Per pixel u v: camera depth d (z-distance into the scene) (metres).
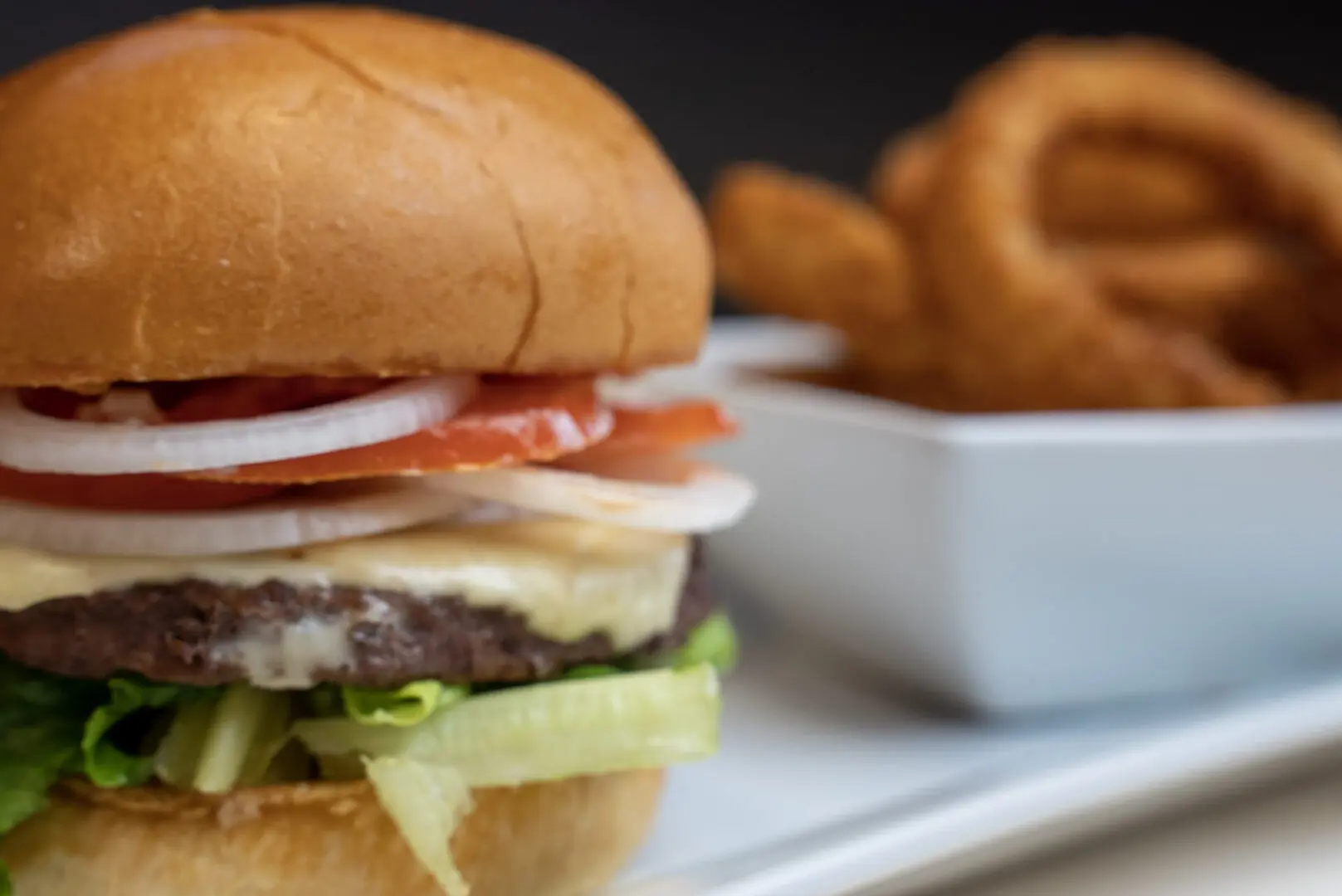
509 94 0.35
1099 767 0.40
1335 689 0.43
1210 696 0.46
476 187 0.34
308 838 0.34
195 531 0.34
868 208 0.84
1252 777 0.42
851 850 0.37
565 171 0.35
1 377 0.33
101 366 0.33
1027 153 0.51
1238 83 0.60
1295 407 0.51
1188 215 0.60
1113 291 0.54
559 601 0.35
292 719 0.35
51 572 0.34
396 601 0.34
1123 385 0.48
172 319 0.33
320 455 0.34
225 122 0.33
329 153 0.33
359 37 0.35
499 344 0.34
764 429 0.47
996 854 0.39
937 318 0.52
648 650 0.36
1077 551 0.44
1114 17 1.04
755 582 0.49
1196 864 0.39
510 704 0.35
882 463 0.44
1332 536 0.45
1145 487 0.43
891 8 0.96
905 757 0.43
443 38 0.36
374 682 0.34
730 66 0.90
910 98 0.97
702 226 0.38
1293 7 1.10
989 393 0.50
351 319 0.33
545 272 0.34
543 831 0.36
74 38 0.69
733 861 0.38
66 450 0.33
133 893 0.34
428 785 0.34
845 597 0.46
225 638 0.33
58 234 0.33
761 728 0.45
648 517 0.36
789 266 0.53
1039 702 0.45
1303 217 0.55
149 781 0.35
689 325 0.37
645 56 0.86
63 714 0.35
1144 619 0.45
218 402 0.34
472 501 0.36
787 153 0.93
